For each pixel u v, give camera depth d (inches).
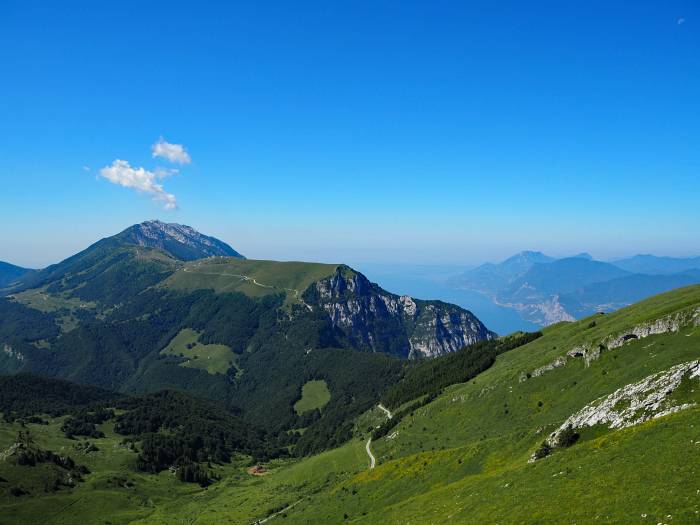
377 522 3654.0
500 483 2881.4
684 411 2472.9
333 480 6835.6
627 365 5108.3
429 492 3826.3
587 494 2128.4
